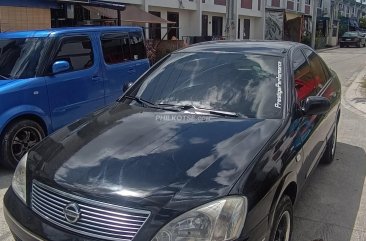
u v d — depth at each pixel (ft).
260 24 116.26
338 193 16.33
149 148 9.91
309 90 14.69
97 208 8.42
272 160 9.90
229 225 8.22
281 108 12.07
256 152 9.81
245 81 13.03
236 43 15.39
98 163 9.43
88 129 11.35
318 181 17.48
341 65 76.95
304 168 12.51
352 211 14.85
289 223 10.94
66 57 20.65
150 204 8.26
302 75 14.62
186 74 13.85
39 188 9.40
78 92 21.11
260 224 8.84
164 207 8.21
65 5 40.50
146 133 10.73
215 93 12.85
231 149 9.87
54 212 8.92
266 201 9.10
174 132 10.76
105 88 22.77
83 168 9.33
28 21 36.55
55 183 9.10
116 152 9.80
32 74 19.36
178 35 81.97
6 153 18.19
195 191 8.49
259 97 12.46
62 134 11.43
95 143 10.33
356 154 21.21
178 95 13.16
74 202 8.65
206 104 12.55
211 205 8.27
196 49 15.03
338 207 15.14
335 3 161.79
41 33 20.54
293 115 12.04
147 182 8.71
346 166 19.35
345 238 13.03
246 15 107.14
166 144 10.09
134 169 9.09
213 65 13.85
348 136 24.82
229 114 11.99
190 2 81.82
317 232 13.34
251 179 8.98
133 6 63.52
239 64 13.67
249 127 11.09
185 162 9.30
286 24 122.01
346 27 185.98
